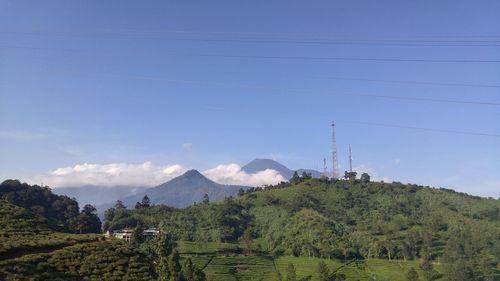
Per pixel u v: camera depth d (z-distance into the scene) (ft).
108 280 217.97
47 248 241.55
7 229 263.49
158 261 348.38
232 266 622.95
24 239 248.32
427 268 612.29
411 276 568.41
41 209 644.69
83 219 595.88
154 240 490.08
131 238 478.18
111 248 247.29
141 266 240.73
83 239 261.44
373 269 645.92
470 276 585.63
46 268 214.07
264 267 636.07
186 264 395.14
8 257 221.46
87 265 225.35
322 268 565.94
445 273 599.57
